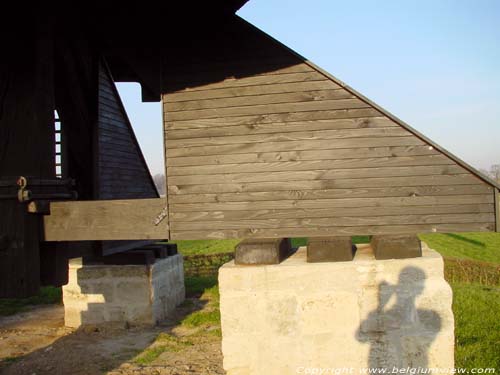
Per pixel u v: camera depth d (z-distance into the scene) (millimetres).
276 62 4844
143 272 7500
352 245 4949
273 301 4617
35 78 4980
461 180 4527
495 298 8227
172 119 4973
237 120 4879
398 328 4508
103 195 6875
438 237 18828
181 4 5039
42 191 5059
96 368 5801
